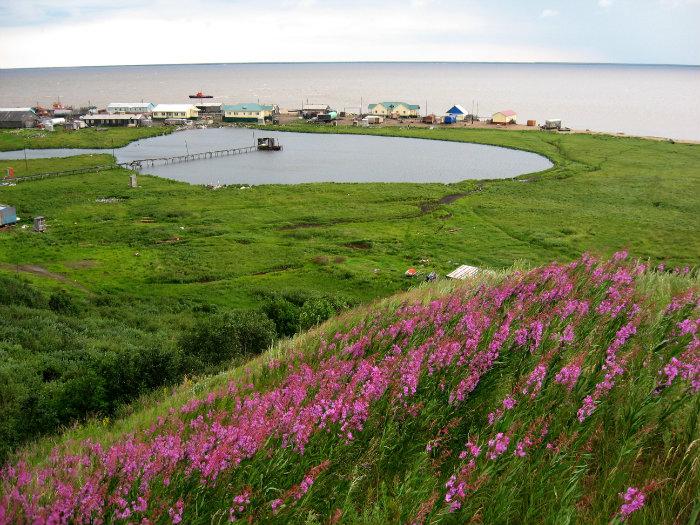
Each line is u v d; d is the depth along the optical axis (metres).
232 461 7.56
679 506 5.85
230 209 88.44
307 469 7.32
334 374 10.14
